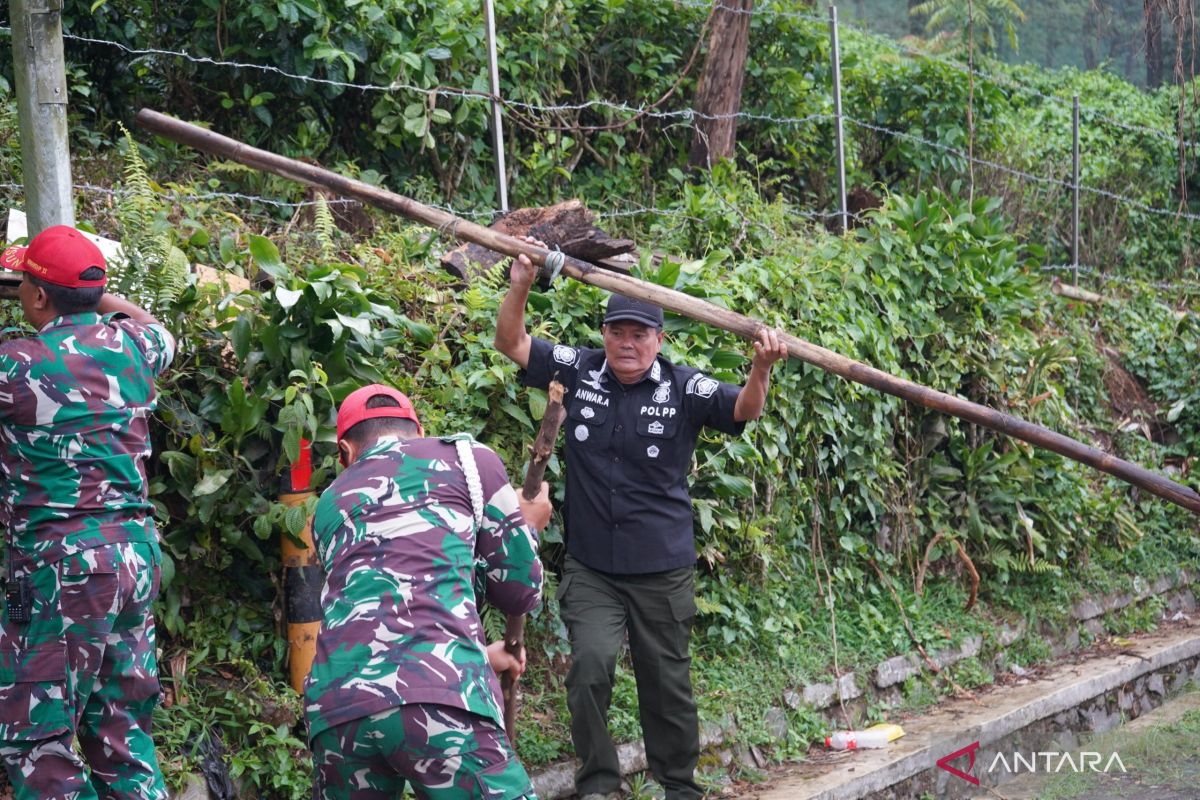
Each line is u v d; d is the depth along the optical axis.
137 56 6.70
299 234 5.56
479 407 4.84
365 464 3.19
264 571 4.43
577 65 8.29
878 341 6.38
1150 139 13.15
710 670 5.45
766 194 9.16
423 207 4.34
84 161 6.01
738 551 5.70
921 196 6.94
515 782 2.95
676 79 8.51
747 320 4.30
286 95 6.82
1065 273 10.80
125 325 3.59
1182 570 8.38
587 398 4.44
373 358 4.58
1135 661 7.03
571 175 7.90
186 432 4.23
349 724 2.89
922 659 6.34
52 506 3.36
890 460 6.64
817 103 9.48
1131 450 8.73
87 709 3.48
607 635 4.32
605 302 5.28
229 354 4.40
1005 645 6.86
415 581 3.00
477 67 7.40
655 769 4.52
